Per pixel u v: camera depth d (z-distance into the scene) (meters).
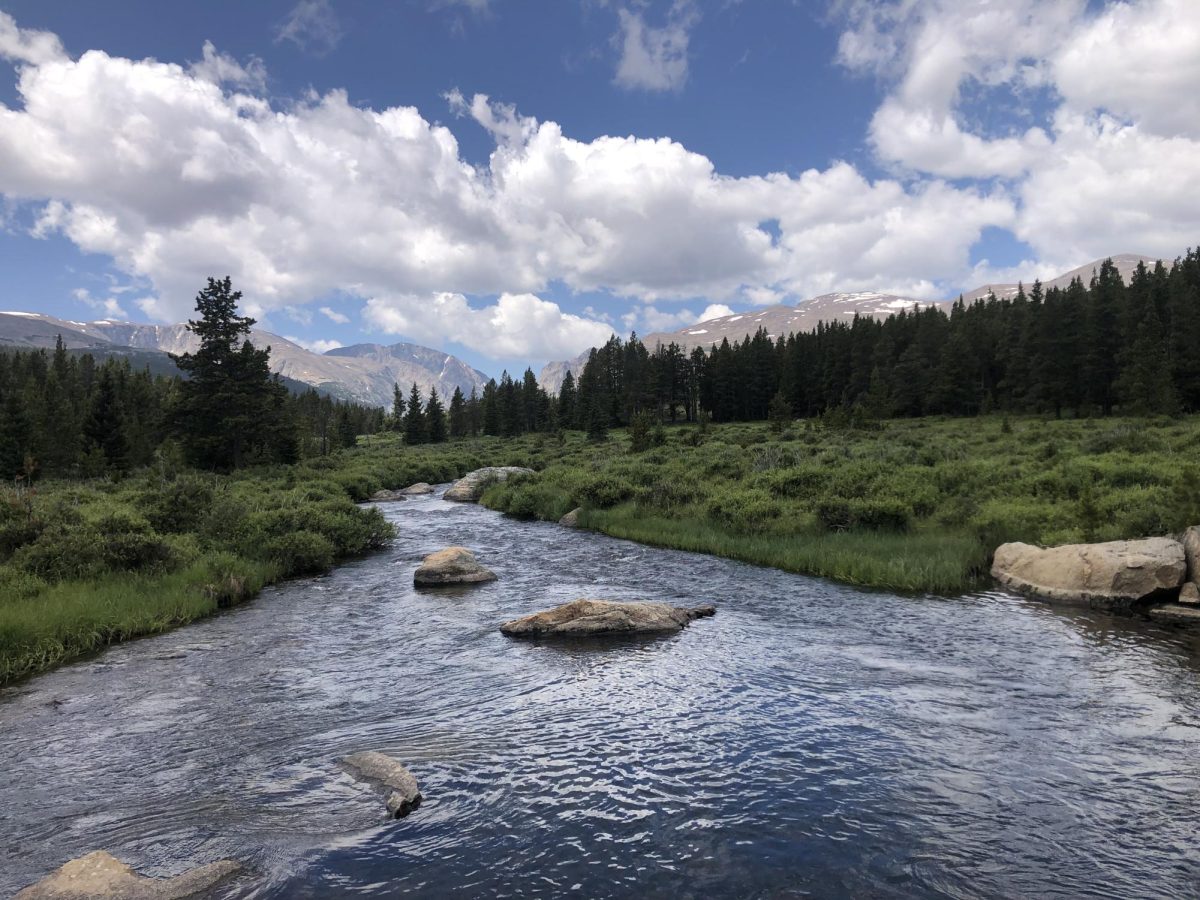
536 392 138.75
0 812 6.07
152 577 15.16
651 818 5.94
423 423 122.06
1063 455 33.12
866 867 5.19
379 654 11.28
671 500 29.55
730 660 10.75
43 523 16.94
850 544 19.92
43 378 106.44
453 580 17.39
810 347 125.94
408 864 5.22
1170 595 13.98
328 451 87.19
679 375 129.62
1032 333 82.06
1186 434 39.41
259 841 5.52
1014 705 8.68
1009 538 19.11
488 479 47.34
